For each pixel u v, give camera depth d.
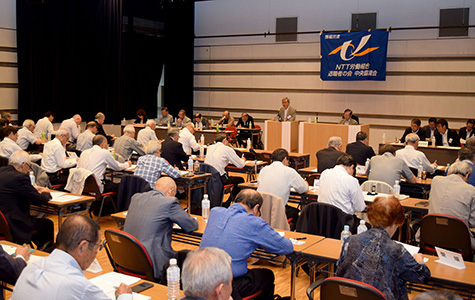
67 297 1.96
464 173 4.27
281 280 4.49
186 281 1.88
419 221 4.91
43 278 2.00
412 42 11.73
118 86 12.62
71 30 11.79
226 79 14.24
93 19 12.18
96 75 12.34
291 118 10.80
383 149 5.87
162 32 14.29
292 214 5.24
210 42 14.37
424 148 9.02
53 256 2.06
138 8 13.42
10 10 10.95
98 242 2.13
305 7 12.95
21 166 4.35
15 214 4.23
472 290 2.73
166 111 12.71
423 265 2.59
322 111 12.97
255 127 12.49
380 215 2.62
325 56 12.29
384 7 11.95
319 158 6.39
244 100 14.05
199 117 12.37
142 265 3.11
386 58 11.80
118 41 12.52
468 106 11.32
